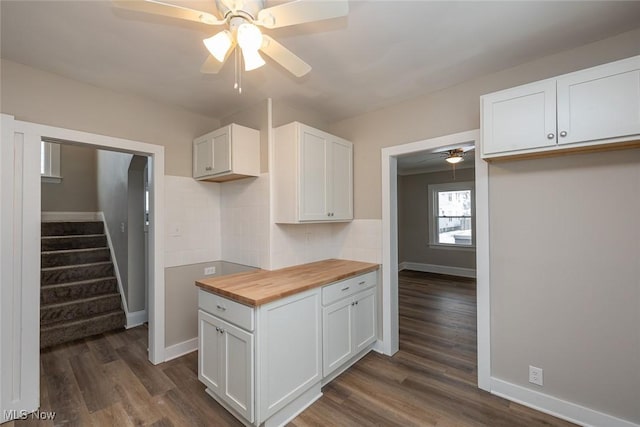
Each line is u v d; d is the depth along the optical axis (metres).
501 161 2.13
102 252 4.19
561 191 1.92
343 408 2.05
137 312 3.65
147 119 2.66
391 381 2.37
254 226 2.78
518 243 2.08
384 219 2.86
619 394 1.74
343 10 1.22
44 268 3.65
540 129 1.77
